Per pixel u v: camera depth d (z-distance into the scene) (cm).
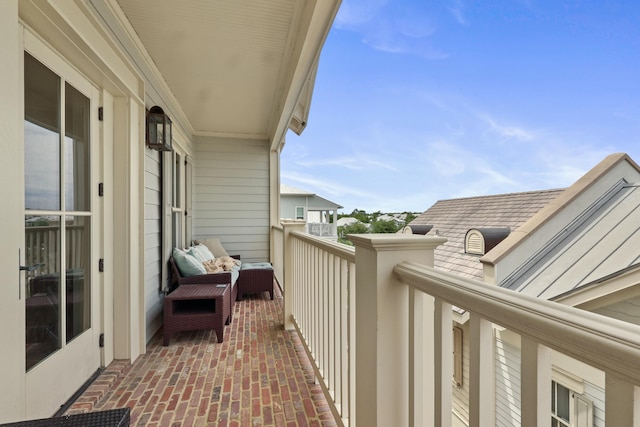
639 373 39
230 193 552
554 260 249
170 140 303
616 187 278
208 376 217
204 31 252
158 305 310
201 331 304
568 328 47
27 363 148
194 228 536
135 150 247
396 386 97
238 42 269
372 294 99
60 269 175
